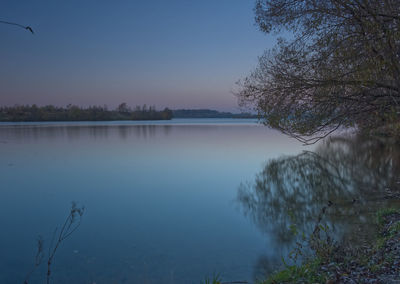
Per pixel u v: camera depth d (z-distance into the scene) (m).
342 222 9.19
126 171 21.81
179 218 11.12
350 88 7.71
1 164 24.84
